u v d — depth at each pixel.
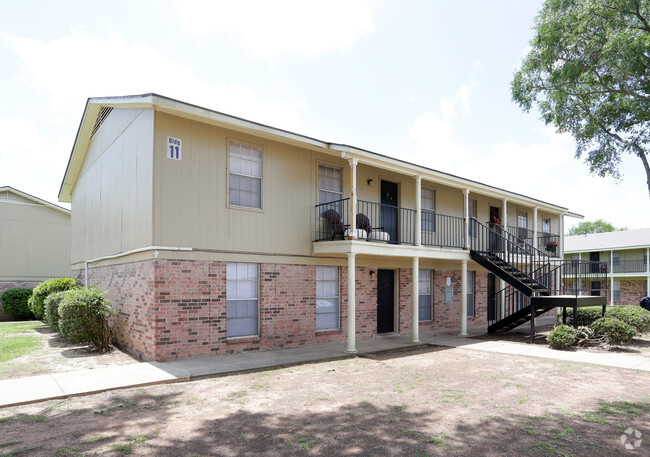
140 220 9.34
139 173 9.53
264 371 8.14
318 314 11.58
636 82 14.08
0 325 15.86
